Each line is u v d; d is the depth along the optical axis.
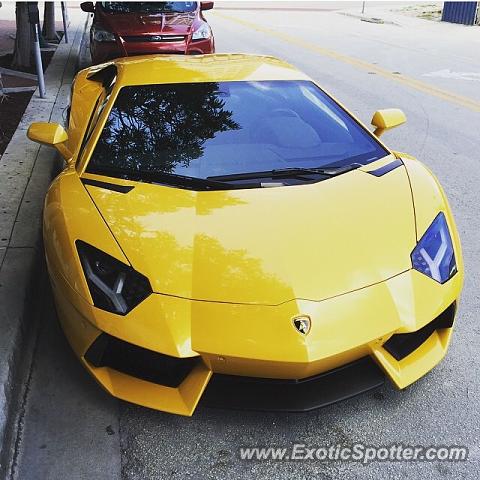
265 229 2.53
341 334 2.17
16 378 2.68
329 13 23.81
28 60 9.15
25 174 4.78
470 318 3.20
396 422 2.48
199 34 8.20
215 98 3.37
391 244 2.52
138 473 2.25
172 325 2.18
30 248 3.59
